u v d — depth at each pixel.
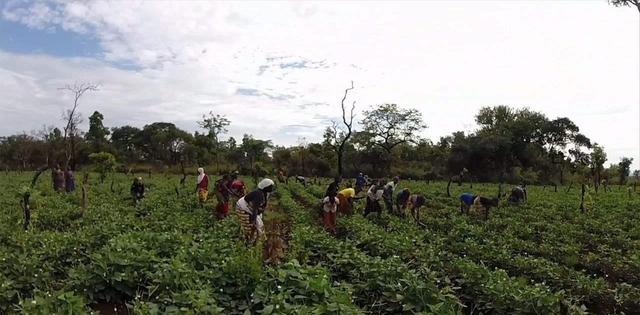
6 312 7.25
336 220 18.12
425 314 7.02
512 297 8.35
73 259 9.77
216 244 10.41
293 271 7.86
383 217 20.05
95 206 20.45
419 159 79.38
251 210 12.50
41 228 15.46
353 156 69.50
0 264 8.48
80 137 66.94
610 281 12.40
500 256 12.55
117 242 9.33
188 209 19.83
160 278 8.01
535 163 70.56
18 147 62.59
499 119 87.94
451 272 10.41
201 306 6.62
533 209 26.73
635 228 19.91
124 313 8.09
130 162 72.44
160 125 79.88
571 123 77.94
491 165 68.81
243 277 8.34
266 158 70.00
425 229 18.19
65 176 26.97
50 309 6.39
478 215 21.80
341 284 8.45
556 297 8.24
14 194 24.05
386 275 8.77
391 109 71.19
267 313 6.66
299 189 35.69
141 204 20.94
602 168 60.31
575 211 25.81
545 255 14.30
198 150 71.38
